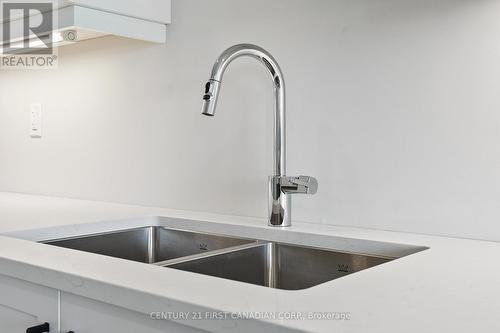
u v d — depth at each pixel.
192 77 1.76
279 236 1.38
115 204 1.96
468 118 1.23
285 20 1.54
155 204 1.88
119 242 1.55
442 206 1.27
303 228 1.40
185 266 1.14
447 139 1.26
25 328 1.04
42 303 0.99
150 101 1.88
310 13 1.49
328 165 1.46
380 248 1.22
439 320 0.67
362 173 1.40
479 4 1.21
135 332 0.84
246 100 1.63
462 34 1.23
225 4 1.67
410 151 1.32
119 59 1.98
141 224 1.62
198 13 1.74
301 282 1.34
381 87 1.36
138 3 1.71
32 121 2.33
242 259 1.30
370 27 1.38
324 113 1.47
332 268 1.29
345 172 1.43
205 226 1.53
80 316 0.92
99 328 0.89
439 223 1.28
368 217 1.40
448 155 1.26
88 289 0.88
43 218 1.55
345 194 1.43
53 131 2.24
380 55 1.36
